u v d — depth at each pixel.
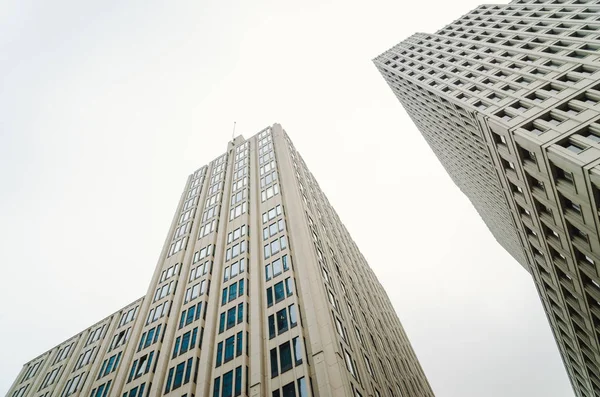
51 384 63.19
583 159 26.33
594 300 35.22
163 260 64.38
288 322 35.97
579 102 31.22
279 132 84.62
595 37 39.94
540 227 37.19
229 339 38.47
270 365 33.00
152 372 42.38
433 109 61.44
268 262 45.94
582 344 45.72
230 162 83.25
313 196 71.38
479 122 40.56
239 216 59.84
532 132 32.12
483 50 55.69
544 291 47.28
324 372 29.33
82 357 65.38
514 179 37.53
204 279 51.03
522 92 38.09
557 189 30.38
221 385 33.91
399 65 73.31
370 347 47.66
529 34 50.59
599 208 26.61
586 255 31.47
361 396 31.64
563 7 53.09
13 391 69.00
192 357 39.66
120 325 67.12
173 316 48.53
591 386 52.03
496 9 69.12
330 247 59.34
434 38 73.69
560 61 39.44
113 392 43.41
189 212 73.94
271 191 61.50
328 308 36.53
